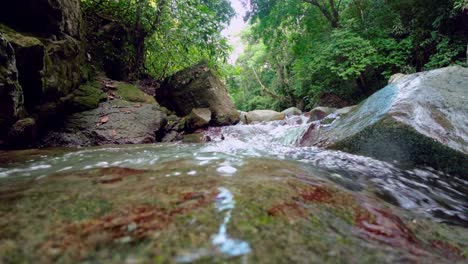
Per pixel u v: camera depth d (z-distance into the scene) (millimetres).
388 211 1155
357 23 10414
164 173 1460
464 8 7059
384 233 881
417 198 1705
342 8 12688
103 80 5922
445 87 2729
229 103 7305
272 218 817
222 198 958
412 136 2330
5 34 2791
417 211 1479
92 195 1020
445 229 1146
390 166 2293
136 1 6695
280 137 4469
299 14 12953
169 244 634
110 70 7113
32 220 779
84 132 4145
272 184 1187
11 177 1555
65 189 1135
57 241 651
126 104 5098
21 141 3191
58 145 3785
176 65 9320
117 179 1323
